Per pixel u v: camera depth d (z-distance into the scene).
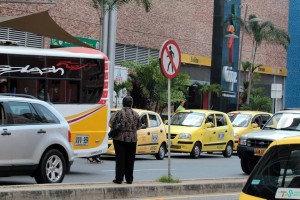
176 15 50.31
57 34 24.72
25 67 18.77
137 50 46.44
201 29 53.28
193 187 15.61
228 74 51.56
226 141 29.70
